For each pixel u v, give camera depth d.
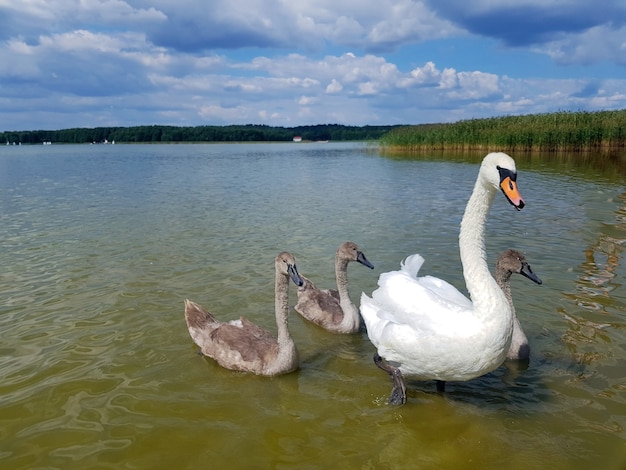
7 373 1.41
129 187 5.57
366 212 3.63
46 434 1.15
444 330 1.19
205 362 1.52
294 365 1.46
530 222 3.15
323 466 1.06
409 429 1.18
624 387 1.33
